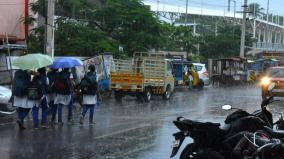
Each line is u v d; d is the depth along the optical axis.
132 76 25.80
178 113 20.00
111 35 33.88
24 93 14.45
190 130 8.57
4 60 22.61
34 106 14.53
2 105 16.80
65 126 15.44
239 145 8.39
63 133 13.95
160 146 12.12
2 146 11.79
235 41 65.50
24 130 14.44
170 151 11.48
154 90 26.86
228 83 49.59
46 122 15.28
